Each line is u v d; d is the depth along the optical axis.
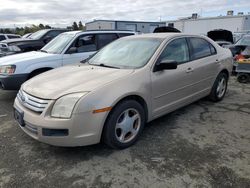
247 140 3.47
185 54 4.12
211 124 4.02
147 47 3.82
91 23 35.75
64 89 2.88
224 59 5.05
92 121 2.79
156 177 2.65
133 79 3.20
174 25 30.11
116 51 4.13
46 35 10.81
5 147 3.31
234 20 23.78
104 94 2.86
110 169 2.80
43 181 2.60
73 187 2.51
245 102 5.18
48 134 2.76
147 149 3.22
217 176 2.65
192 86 4.24
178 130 3.79
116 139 3.08
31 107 2.91
